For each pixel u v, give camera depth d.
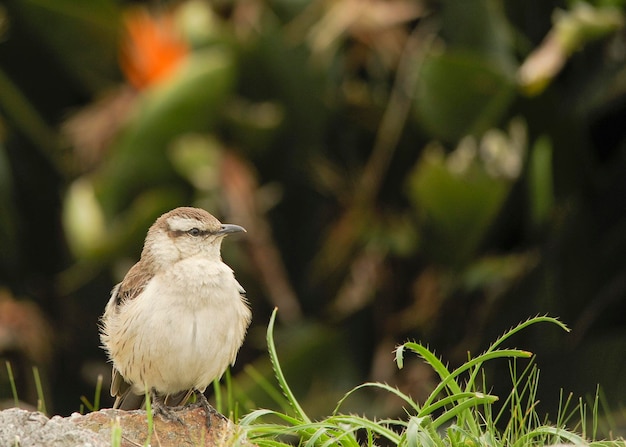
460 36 14.91
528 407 7.68
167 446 7.17
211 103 14.62
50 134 16.70
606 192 15.38
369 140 17.05
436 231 15.00
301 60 15.58
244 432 7.12
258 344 15.47
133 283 7.92
